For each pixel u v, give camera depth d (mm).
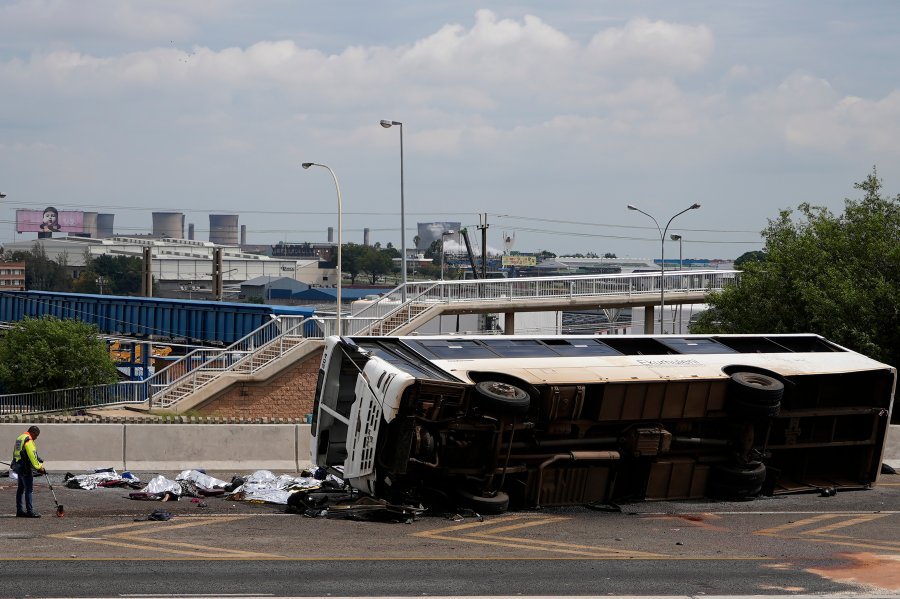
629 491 21844
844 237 42094
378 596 13055
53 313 75750
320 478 22906
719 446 22281
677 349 23281
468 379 19734
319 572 14328
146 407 45000
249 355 47594
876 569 15273
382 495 19484
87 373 58094
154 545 16078
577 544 17031
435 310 55219
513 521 19266
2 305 80562
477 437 19641
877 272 39781
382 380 19094
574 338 22938
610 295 64562
